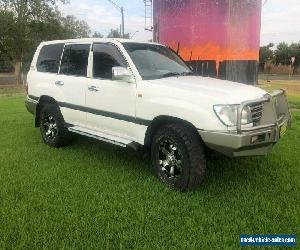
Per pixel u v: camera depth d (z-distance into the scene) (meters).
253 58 18.75
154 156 5.30
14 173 5.68
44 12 38.28
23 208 4.38
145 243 3.66
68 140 7.17
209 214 4.28
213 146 4.64
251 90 5.13
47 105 7.23
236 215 4.22
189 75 6.15
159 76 5.74
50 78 7.18
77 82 6.51
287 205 4.46
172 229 3.94
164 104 5.03
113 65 5.93
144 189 5.02
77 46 6.73
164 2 18.75
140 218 4.15
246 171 5.77
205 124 4.62
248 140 4.50
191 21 17.86
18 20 37.09
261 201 4.58
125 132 5.80
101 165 6.09
